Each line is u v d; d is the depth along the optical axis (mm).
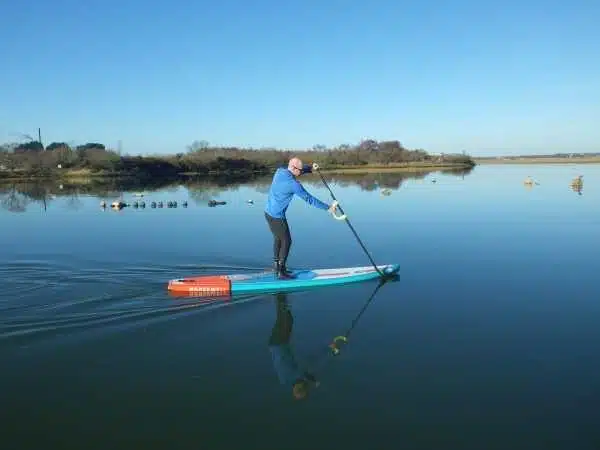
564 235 15797
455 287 10023
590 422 5109
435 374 6191
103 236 16125
